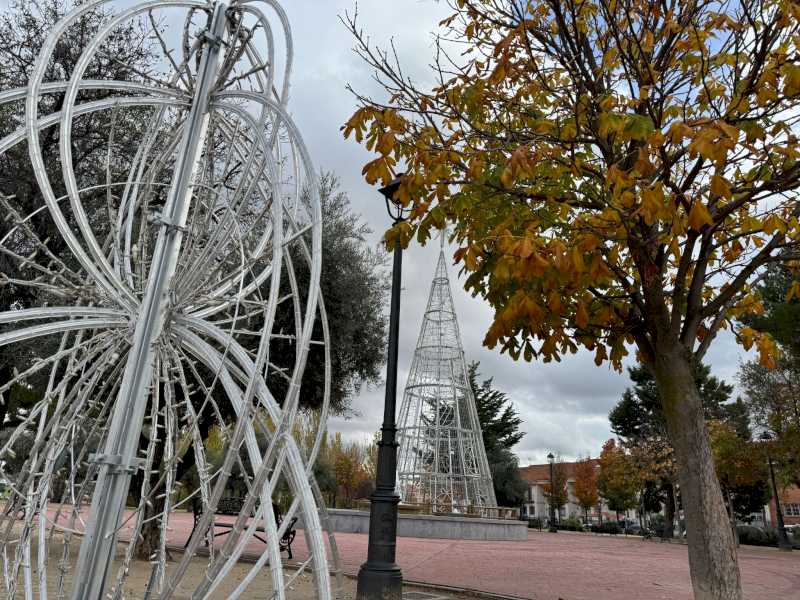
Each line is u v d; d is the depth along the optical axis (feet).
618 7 20.45
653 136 14.58
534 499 269.64
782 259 17.93
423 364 102.37
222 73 11.51
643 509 147.13
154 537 30.76
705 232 17.84
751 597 33.71
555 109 20.63
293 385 9.11
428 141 19.33
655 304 17.78
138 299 11.03
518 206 19.27
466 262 15.79
